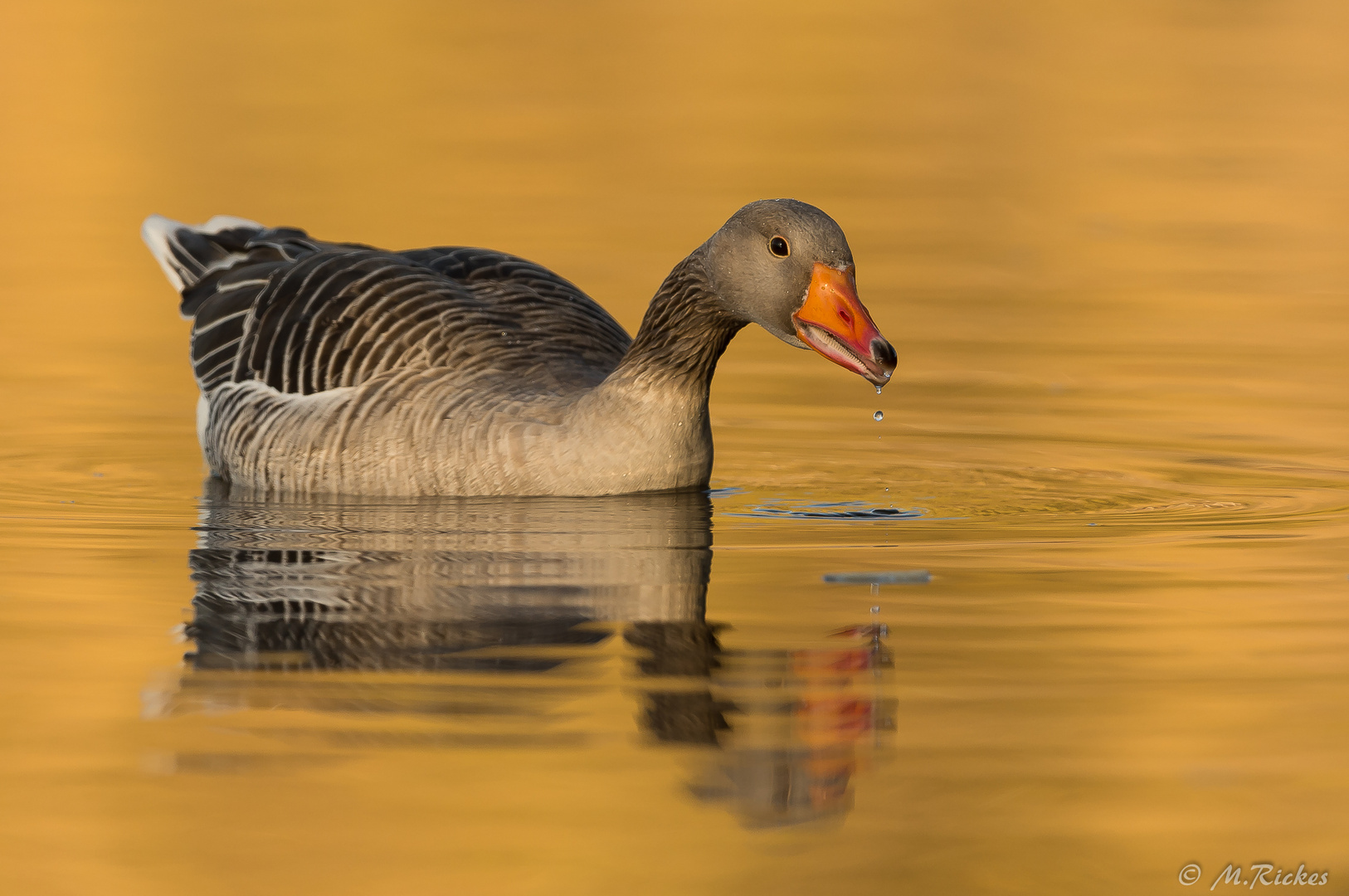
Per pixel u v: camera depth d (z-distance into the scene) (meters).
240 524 12.95
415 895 7.11
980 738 8.62
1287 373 18.89
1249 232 26.61
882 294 22.98
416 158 30.70
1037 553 12.20
